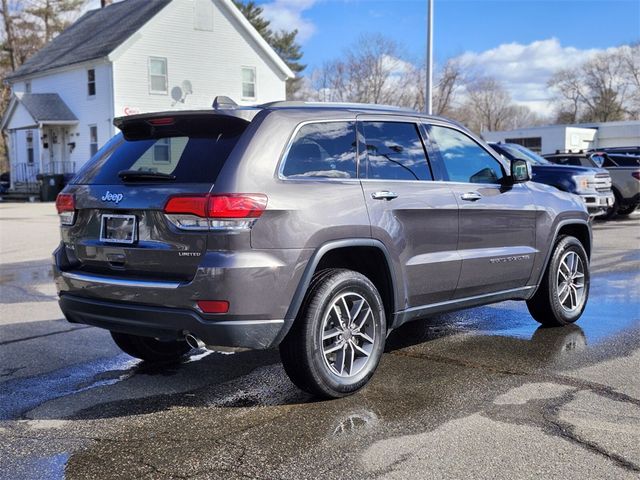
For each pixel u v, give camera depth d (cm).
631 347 539
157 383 470
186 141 417
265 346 382
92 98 2838
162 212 385
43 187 2883
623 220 1731
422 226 463
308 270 393
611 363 496
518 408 405
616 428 372
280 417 398
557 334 587
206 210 368
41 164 3011
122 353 549
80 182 450
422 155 484
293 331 402
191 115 406
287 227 384
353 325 430
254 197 374
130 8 3102
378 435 368
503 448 348
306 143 415
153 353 520
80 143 2961
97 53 2727
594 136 4466
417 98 4709
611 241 1241
